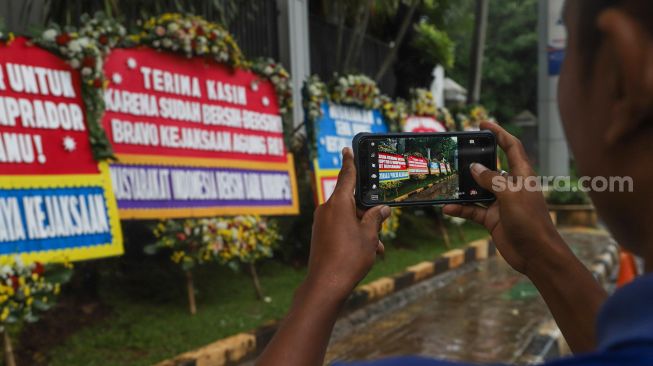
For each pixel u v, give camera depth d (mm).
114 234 3963
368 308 5527
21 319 3293
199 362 3648
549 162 14172
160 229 4707
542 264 809
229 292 5383
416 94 8672
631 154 454
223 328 4340
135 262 5469
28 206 3490
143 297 4992
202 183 4809
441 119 9094
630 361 374
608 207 489
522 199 833
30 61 3623
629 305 406
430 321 5254
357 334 4840
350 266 719
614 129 449
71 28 3854
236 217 5055
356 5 8773
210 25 4844
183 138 4699
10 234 3369
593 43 465
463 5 11859
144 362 3645
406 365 432
